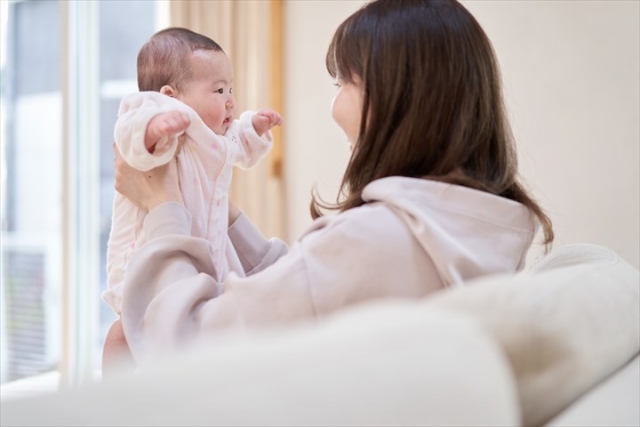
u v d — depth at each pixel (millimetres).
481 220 828
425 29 875
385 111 876
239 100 2635
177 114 1035
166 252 938
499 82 955
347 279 760
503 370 397
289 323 767
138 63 1373
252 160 1414
